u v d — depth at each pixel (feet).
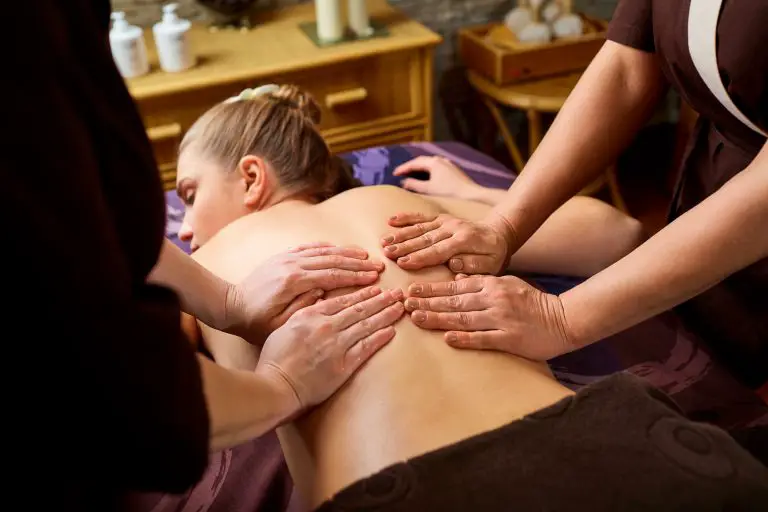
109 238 1.56
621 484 2.16
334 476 2.71
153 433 1.71
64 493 1.75
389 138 7.32
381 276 3.22
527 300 3.05
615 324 2.97
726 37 2.97
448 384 2.83
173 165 6.63
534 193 3.65
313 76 6.72
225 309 3.21
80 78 1.56
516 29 7.80
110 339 1.58
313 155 3.99
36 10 1.43
